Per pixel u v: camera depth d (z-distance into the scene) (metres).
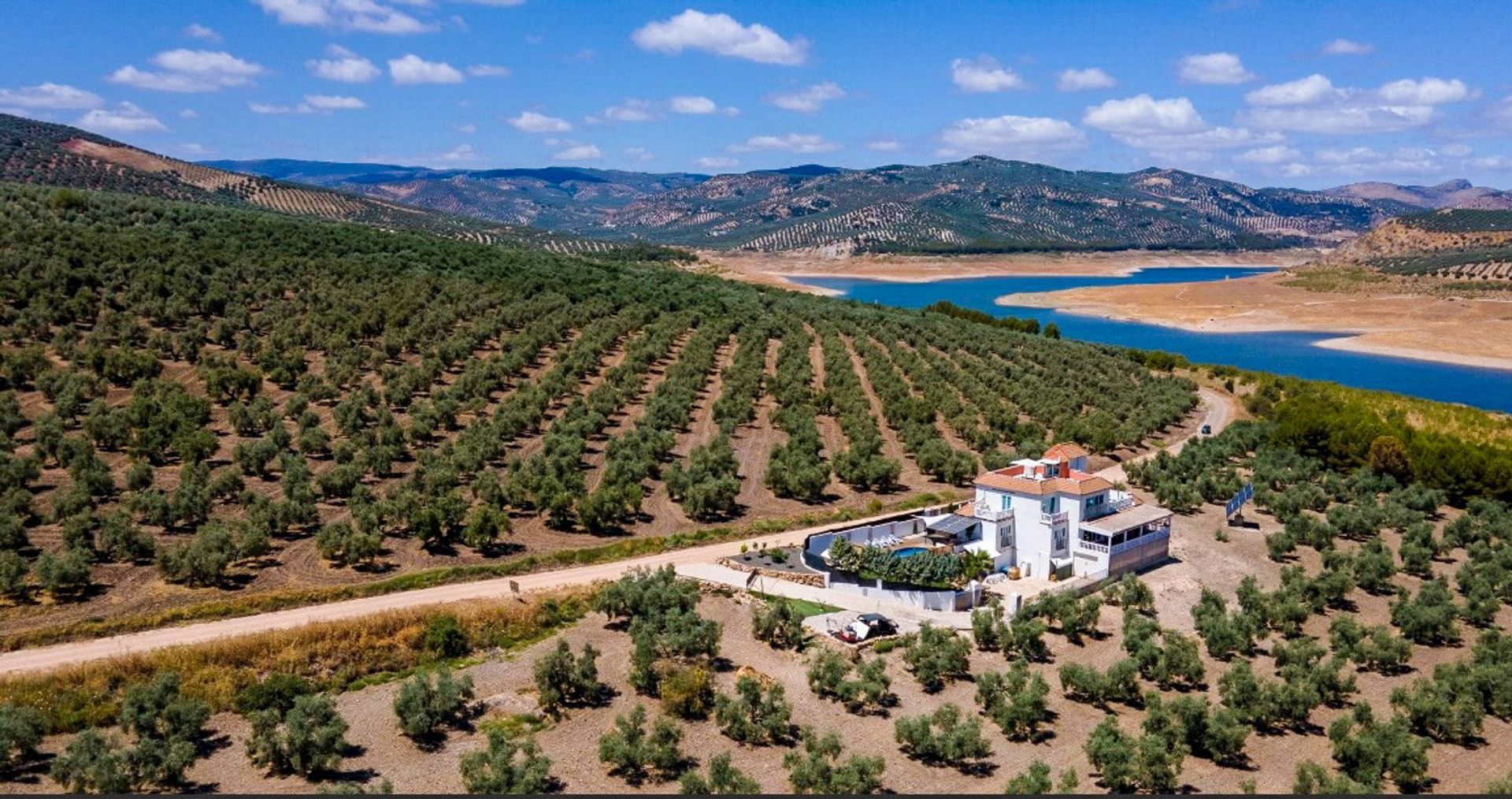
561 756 52.88
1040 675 61.81
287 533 80.38
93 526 73.50
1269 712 58.81
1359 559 83.81
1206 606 74.31
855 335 188.75
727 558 81.81
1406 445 117.50
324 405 113.38
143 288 131.62
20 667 56.53
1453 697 60.84
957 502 100.75
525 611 68.88
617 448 105.56
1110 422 135.38
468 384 121.88
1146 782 51.00
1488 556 89.19
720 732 56.25
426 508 79.88
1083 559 84.56
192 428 95.94
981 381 158.00
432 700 55.69
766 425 126.81
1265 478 113.00
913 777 51.97
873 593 75.88
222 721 55.28
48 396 101.00
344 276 162.00
